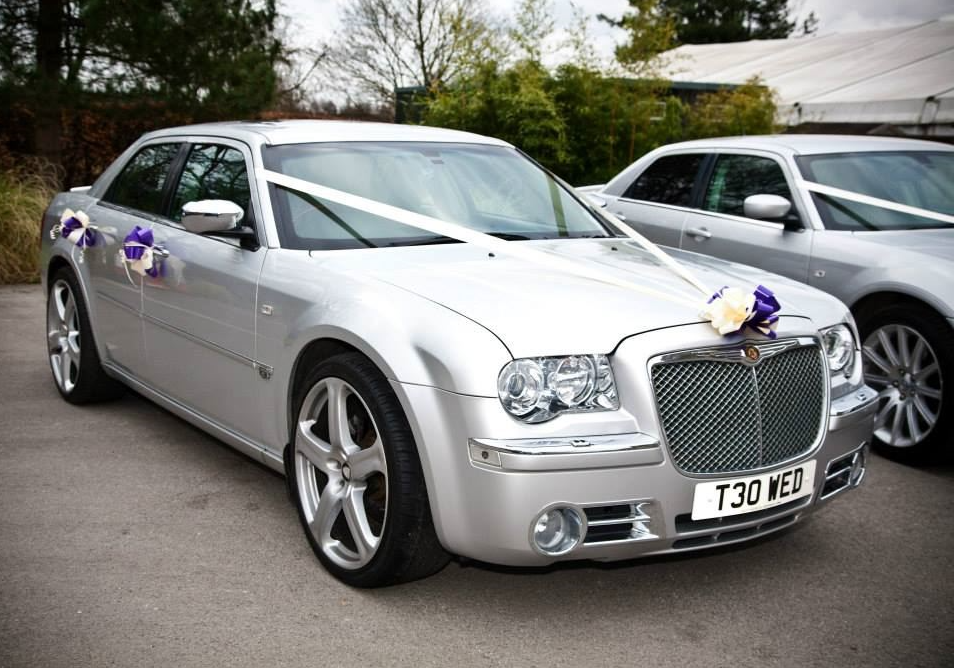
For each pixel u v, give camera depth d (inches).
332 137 154.3
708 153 236.1
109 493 147.6
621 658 103.8
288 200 138.1
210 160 159.0
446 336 104.0
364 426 116.6
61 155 510.0
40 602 111.2
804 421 115.5
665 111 490.6
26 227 349.7
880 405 180.9
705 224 223.1
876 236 189.0
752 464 109.1
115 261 171.5
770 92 536.1
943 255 175.6
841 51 669.9
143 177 179.5
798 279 195.5
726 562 130.0
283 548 129.1
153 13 449.7
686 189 237.0
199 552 127.0
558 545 102.4
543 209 156.9
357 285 117.0
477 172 157.9
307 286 123.0
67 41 473.4
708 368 106.7
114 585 116.3
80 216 180.4
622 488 101.4
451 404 101.6
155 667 98.1
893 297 179.3
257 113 501.0
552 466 98.6
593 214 164.4
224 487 151.7
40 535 130.7
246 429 138.9
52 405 194.7
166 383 160.2
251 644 103.6
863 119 492.4
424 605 114.4
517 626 110.2
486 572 124.1
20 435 174.7
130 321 168.4
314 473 124.6
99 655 99.9
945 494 160.7
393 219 136.7
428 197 147.0
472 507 101.3
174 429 181.2
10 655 99.0
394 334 107.3
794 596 120.0
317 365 118.4
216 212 132.1
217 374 143.2
